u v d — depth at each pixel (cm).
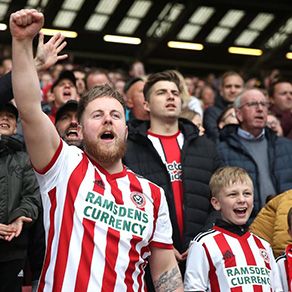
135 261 414
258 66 2423
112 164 429
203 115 988
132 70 1453
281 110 1011
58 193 414
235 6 2198
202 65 2473
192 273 535
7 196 553
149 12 2206
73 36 2238
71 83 854
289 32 2341
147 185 434
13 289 546
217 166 652
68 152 422
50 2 2044
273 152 739
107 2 2122
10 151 568
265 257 546
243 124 750
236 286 527
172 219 608
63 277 402
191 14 2217
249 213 555
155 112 654
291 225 567
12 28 395
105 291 401
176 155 645
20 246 551
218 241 540
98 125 425
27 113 402
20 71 400
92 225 408
